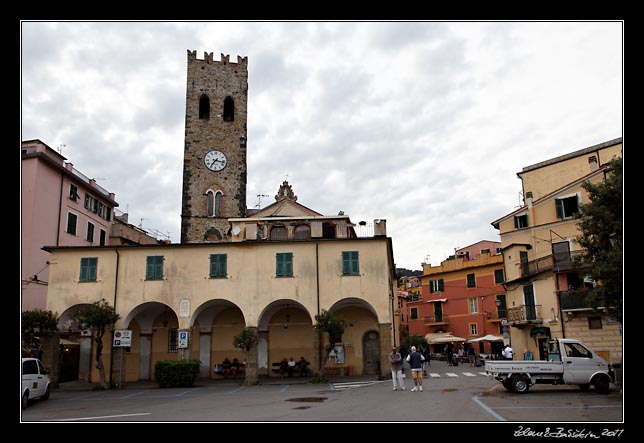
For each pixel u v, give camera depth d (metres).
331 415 14.83
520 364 19.42
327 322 27.50
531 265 36.28
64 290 30.33
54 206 37.25
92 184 43.62
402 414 14.59
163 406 18.80
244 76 50.56
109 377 29.77
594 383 19.03
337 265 30.14
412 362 21.59
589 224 18.11
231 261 30.47
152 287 30.22
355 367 33.16
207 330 34.03
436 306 62.94
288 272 30.14
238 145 48.53
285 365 32.81
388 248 33.47
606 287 16.61
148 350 33.66
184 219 45.91
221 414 15.84
